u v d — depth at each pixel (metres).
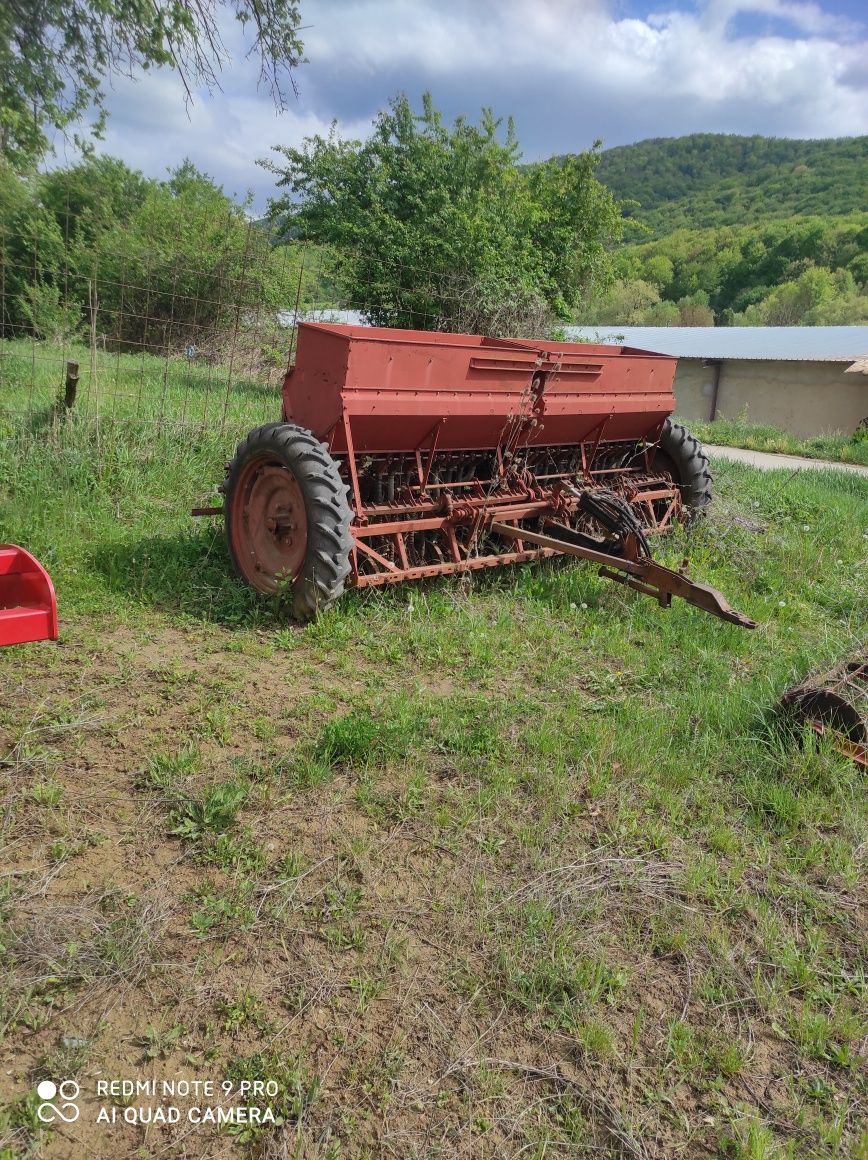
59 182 12.84
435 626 5.56
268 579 5.88
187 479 8.17
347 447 5.56
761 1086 2.53
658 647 5.61
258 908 2.97
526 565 6.84
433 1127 2.30
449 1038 2.56
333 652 5.15
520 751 4.17
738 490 10.55
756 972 2.92
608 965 2.90
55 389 10.90
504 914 3.06
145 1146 2.19
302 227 17.09
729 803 3.94
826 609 6.86
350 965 2.78
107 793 3.53
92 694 4.33
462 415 5.99
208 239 20.19
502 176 16.81
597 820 3.71
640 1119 2.38
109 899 2.94
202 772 3.72
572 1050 2.57
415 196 16.41
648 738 4.32
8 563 3.03
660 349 29.25
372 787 3.75
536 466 7.19
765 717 4.55
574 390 6.66
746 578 7.33
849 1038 2.71
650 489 7.87
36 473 7.31
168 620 5.43
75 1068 2.34
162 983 2.64
